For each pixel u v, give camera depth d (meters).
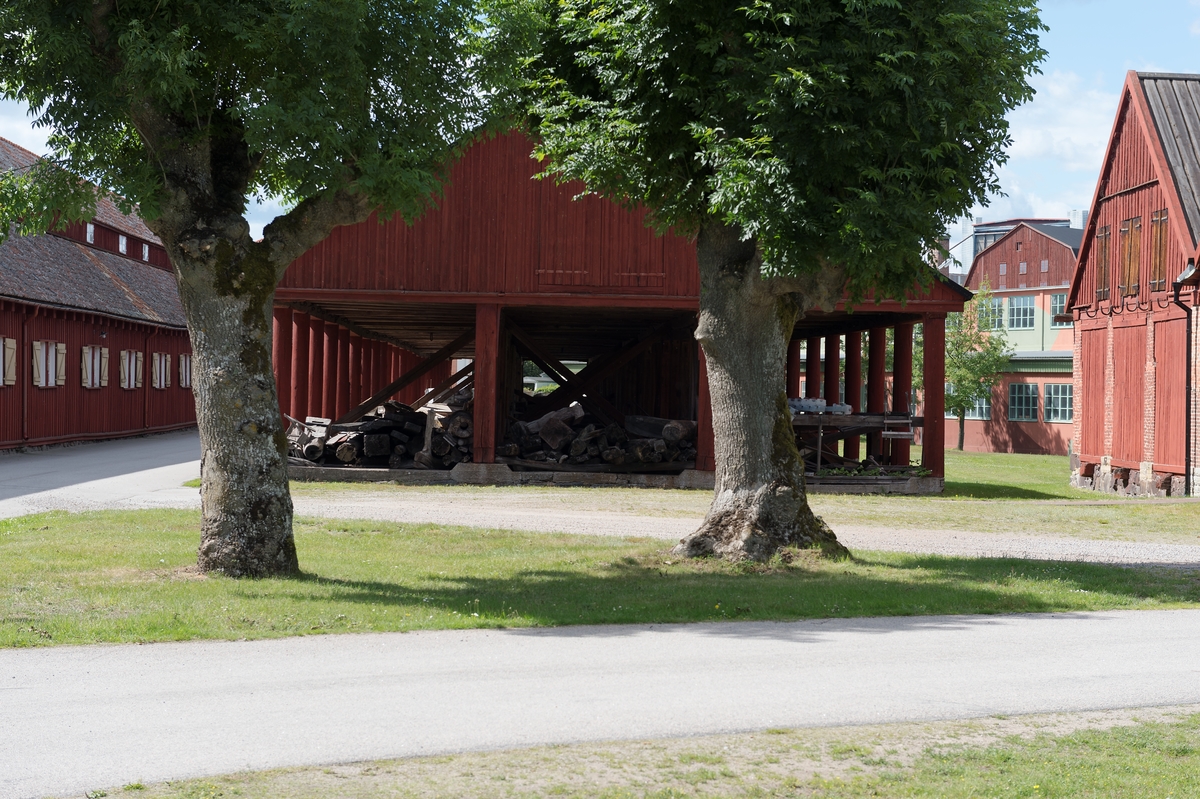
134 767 5.27
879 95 10.76
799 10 10.91
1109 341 30.00
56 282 32.84
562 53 13.34
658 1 11.35
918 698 6.88
